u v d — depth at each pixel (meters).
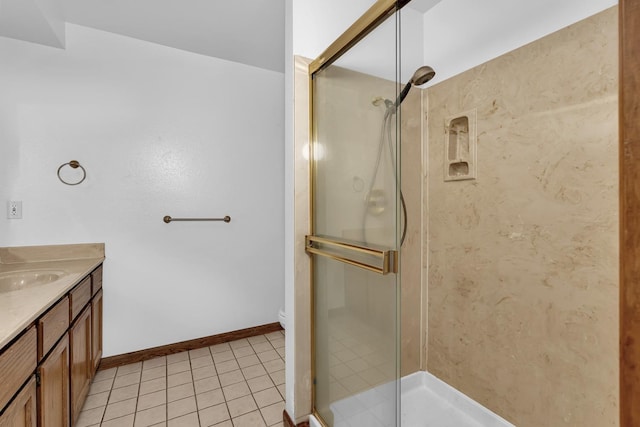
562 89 1.29
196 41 2.27
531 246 1.42
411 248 1.96
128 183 2.22
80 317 1.62
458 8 1.74
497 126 1.56
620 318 0.40
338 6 1.61
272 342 2.57
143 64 2.25
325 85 1.46
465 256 1.75
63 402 1.34
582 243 1.24
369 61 1.19
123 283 2.21
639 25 0.39
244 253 2.65
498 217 1.57
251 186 2.66
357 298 1.28
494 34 1.56
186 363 2.22
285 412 1.63
